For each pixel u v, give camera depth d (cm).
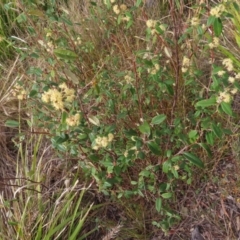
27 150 74
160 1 91
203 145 52
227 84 49
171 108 65
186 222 66
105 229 68
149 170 59
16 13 97
